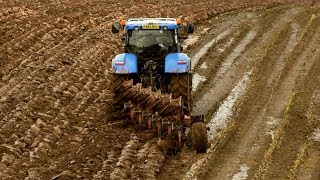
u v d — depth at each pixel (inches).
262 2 3462.1
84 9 2832.2
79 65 1787.6
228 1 3469.5
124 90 1295.5
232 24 2726.4
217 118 1427.2
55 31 2228.1
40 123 1273.4
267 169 1119.6
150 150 1160.8
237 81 1772.9
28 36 2095.2
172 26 1337.4
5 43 1989.4
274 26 2662.4
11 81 1589.6
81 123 1321.4
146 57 1343.5
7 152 1117.1
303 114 1440.7
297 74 1829.5
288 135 1301.7
